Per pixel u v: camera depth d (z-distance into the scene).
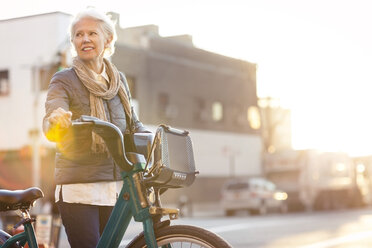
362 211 39.19
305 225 24.05
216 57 46.66
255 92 49.94
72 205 4.63
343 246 15.05
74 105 4.65
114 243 4.09
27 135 31.77
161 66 41.56
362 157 44.16
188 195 41.91
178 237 3.95
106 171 4.64
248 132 48.62
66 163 4.62
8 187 32.78
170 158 4.00
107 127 3.95
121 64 38.38
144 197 4.02
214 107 45.97
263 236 18.77
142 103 39.88
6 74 29.59
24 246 4.74
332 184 40.72
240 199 35.16
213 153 44.97
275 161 39.56
